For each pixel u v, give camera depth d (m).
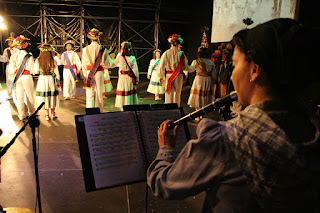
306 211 0.61
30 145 4.01
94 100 5.57
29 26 11.70
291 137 0.64
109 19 11.99
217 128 0.73
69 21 11.94
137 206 2.63
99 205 2.62
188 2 11.83
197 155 0.75
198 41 10.42
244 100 0.77
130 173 1.41
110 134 1.43
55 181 3.01
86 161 1.37
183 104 7.38
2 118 5.37
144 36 12.38
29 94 5.25
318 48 0.65
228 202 0.70
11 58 5.11
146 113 1.54
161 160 0.98
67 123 5.18
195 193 0.78
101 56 5.30
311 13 4.67
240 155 0.66
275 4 5.17
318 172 0.59
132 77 5.71
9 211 1.75
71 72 7.32
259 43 0.68
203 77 5.80
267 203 0.63
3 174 3.11
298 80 0.67
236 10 6.18
